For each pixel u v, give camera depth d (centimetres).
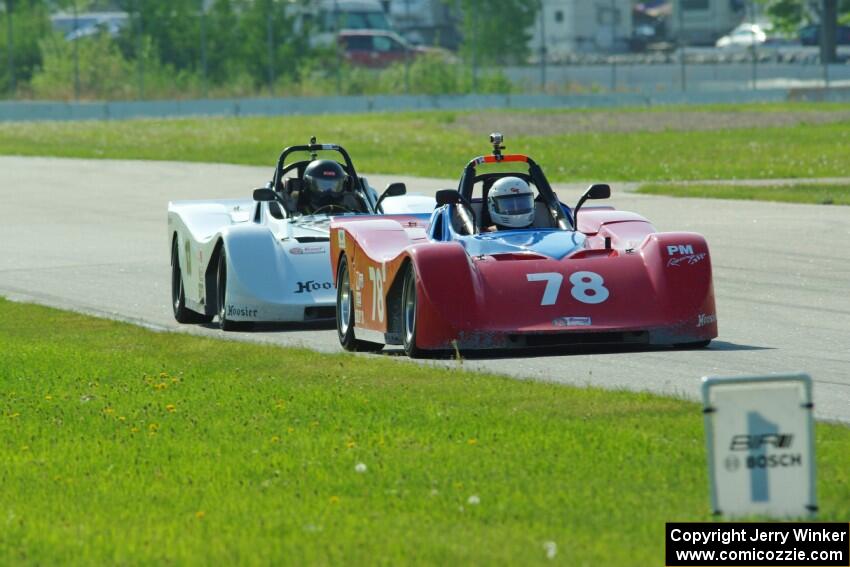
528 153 14450
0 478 2688
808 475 2080
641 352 4041
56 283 6456
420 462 2673
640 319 3919
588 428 2905
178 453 2856
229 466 2716
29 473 2720
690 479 2475
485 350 4091
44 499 2527
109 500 2495
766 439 2070
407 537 2167
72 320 5184
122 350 4394
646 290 3975
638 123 19400
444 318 3866
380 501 2412
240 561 2077
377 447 2823
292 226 5119
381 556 2075
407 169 12650
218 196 10838
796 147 14700
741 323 4706
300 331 4897
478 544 2125
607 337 3888
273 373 3825
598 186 4459
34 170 13538
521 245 4194
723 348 4131
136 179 12400
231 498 2470
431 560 2047
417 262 3922
